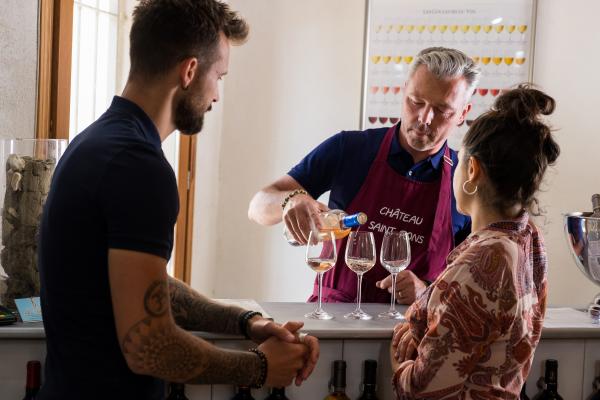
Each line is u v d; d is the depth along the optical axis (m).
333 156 2.42
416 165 2.31
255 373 1.37
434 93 2.21
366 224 2.34
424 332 1.41
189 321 1.56
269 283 4.08
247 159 4.04
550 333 1.70
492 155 1.36
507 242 1.32
